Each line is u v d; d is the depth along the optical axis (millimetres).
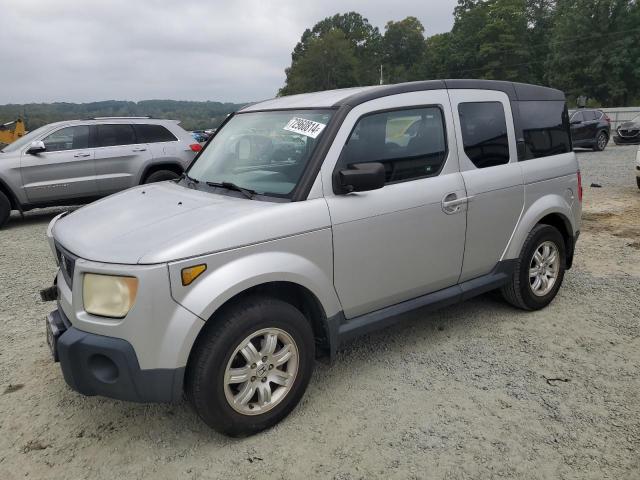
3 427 3193
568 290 5172
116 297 2656
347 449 2896
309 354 3170
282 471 2744
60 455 2924
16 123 15930
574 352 3912
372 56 108000
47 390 3600
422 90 3799
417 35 105812
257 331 2906
